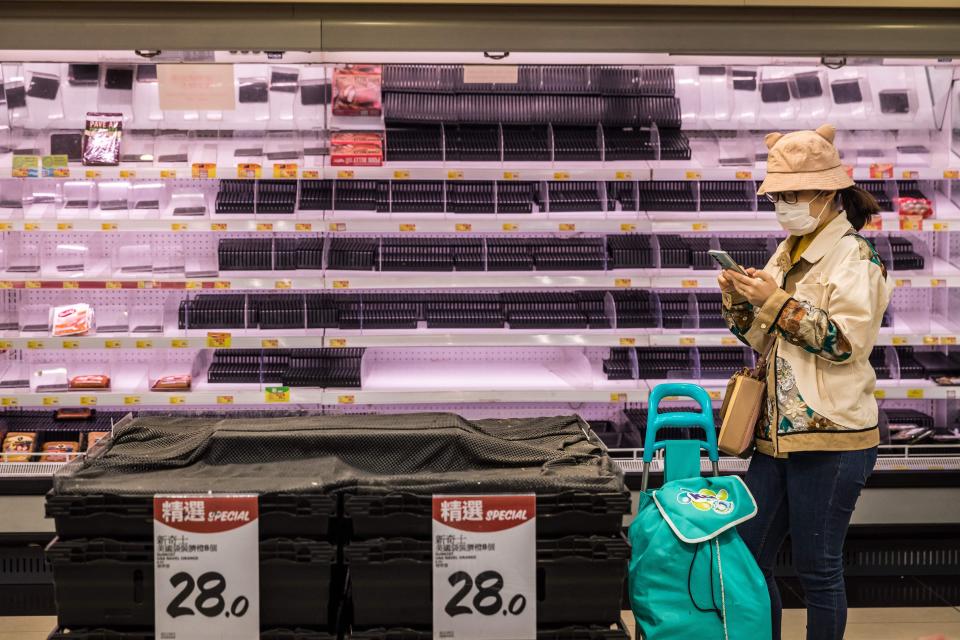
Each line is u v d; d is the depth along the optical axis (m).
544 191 4.40
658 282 4.29
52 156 4.11
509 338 4.31
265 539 2.68
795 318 2.83
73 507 2.64
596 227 4.25
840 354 2.85
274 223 4.19
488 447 2.91
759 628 2.88
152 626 2.72
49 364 4.38
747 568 2.91
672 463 3.36
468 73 4.30
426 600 2.71
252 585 2.66
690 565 2.88
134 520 2.66
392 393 4.26
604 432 4.46
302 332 4.32
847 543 4.25
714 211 4.36
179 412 4.60
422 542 2.68
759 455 3.19
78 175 4.10
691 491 3.00
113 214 4.20
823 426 2.93
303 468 2.80
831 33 3.81
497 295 4.52
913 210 4.30
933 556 4.27
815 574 3.01
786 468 3.08
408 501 2.67
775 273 3.16
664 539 2.92
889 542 4.25
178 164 4.14
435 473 2.83
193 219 4.18
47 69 4.26
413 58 3.88
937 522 4.22
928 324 4.47
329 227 4.19
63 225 4.12
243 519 2.63
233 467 2.84
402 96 4.37
